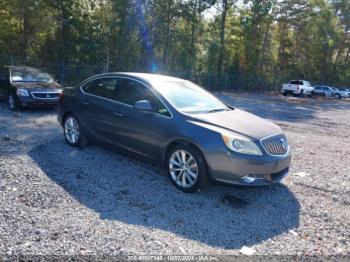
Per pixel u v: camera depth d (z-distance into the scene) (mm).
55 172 5660
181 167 5180
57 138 7875
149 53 26734
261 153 4859
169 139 5262
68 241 3646
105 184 5285
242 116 5707
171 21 28047
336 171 6621
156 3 26125
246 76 41469
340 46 54188
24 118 10203
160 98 5602
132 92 6051
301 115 17188
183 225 4148
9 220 4012
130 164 6207
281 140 5258
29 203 4488
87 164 6129
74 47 22047
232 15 40438
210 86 35125
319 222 4418
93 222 4090
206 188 5203
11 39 23469
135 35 24969
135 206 4602
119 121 6023
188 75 32562
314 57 51312
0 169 5629
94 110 6516
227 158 4773
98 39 22359
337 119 16422
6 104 12516
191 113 5426
